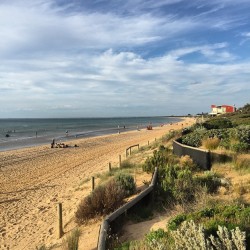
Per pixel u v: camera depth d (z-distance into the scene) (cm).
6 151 3769
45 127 11375
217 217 650
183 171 1161
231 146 1703
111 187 1064
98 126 12069
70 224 1018
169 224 690
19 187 1834
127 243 680
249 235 529
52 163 2752
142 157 2180
